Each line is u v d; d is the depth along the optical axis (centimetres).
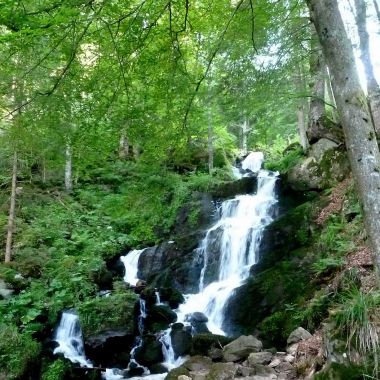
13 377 762
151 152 527
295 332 707
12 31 357
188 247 1242
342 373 432
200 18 553
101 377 797
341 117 342
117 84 450
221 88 577
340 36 340
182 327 907
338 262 753
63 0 351
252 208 1297
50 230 1295
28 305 968
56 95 429
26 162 1227
